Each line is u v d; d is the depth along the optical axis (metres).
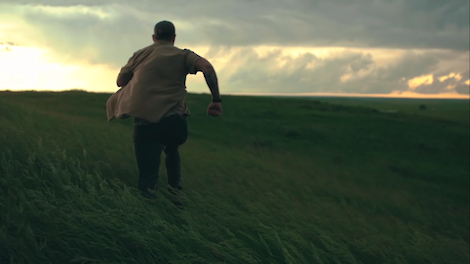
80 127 9.60
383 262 3.91
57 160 3.52
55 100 32.12
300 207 6.42
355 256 3.92
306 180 13.16
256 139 28.36
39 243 2.04
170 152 3.85
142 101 3.44
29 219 2.13
